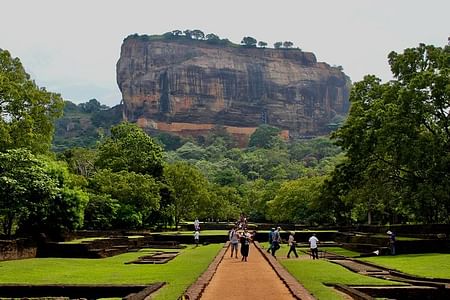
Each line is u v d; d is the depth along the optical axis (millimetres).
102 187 55062
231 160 176875
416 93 38031
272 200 91750
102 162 68250
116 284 18984
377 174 42438
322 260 32250
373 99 44031
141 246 46188
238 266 26734
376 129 40438
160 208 65875
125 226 55969
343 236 50594
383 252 35281
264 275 22469
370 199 47938
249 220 110312
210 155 189750
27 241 32531
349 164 43875
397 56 42781
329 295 17141
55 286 18703
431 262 29125
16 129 40031
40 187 32188
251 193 113625
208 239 54031
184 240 53188
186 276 22125
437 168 37781
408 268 26062
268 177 151250
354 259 32250
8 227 35656
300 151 191125
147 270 24906
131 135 71250
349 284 20250
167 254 36719
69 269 25500
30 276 22234
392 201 44156
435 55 40969
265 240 57312
